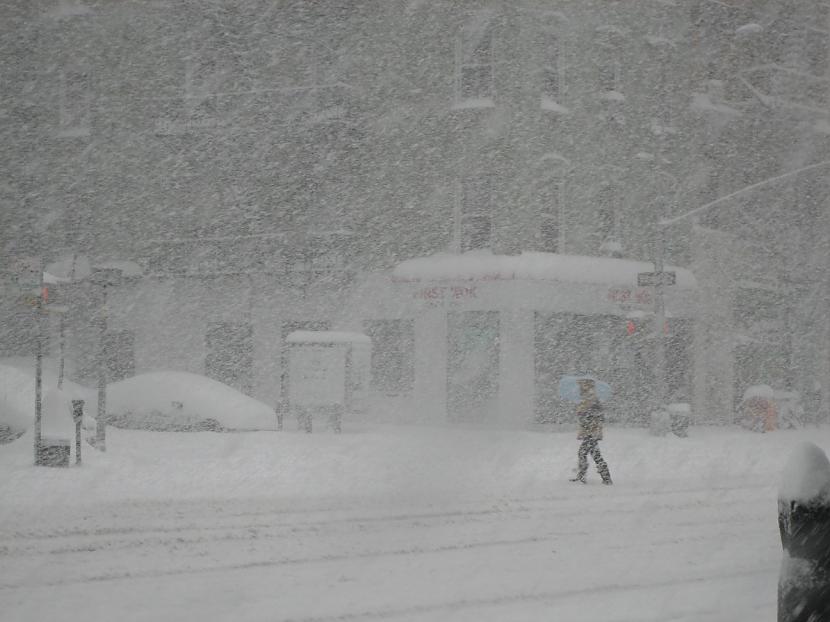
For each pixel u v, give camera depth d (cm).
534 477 4803
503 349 8431
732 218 10262
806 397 10656
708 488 4441
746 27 10350
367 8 9138
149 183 9825
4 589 2120
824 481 1241
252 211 9488
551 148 8850
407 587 2220
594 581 2325
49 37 10081
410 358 8869
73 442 4541
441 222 8906
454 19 8869
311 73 9294
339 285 9206
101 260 9969
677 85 9844
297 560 2538
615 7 9319
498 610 2000
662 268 7512
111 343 9856
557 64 8994
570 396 4819
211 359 9644
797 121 10812
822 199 11038
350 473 4647
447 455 5597
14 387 5306
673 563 2588
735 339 10112
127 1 9844
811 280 10894
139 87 9844
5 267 9700
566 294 8656
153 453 5084
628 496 4109
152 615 1902
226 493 3869
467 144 8788
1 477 3881
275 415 7019
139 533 2880
